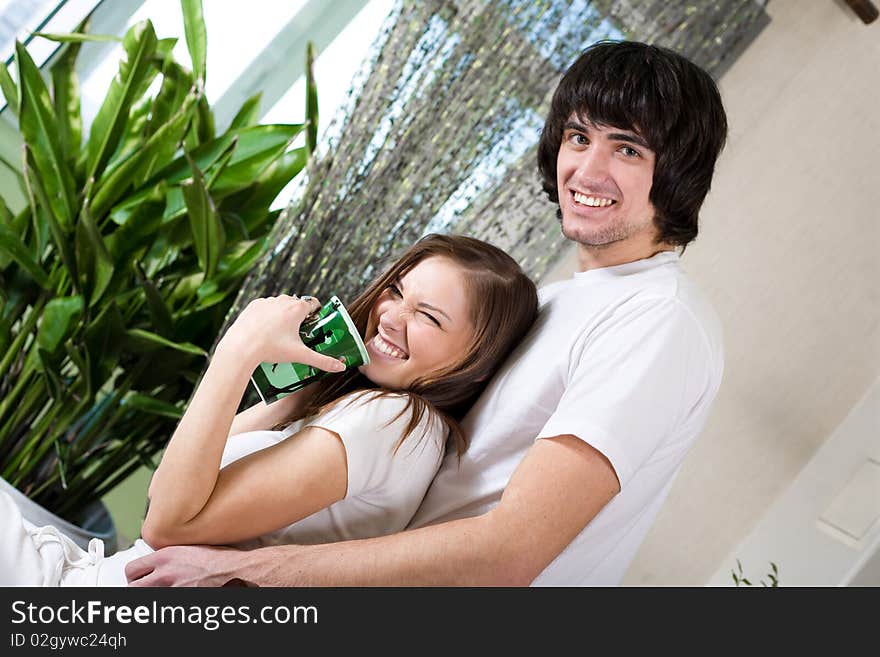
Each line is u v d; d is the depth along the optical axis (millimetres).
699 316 998
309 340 1008
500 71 1733
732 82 1912
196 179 1684
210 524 946
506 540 890
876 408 1854
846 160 1924
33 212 1810
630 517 1022
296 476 945
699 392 986
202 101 2014
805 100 1916
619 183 1025
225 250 1940
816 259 1940
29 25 2312
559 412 951
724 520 1985
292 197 1777
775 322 1955
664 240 1085
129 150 1994
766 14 1882
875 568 1661
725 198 1947
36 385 1847
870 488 1779
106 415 1888
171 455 944
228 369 955
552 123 1104
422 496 1065
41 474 1918
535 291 1142
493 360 1105
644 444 929
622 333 977
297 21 2348
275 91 2420
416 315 1065
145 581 949
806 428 1936
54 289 1868
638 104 991
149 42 1852
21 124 1795
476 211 1842
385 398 1023
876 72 1901
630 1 1764
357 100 1715
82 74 2375
